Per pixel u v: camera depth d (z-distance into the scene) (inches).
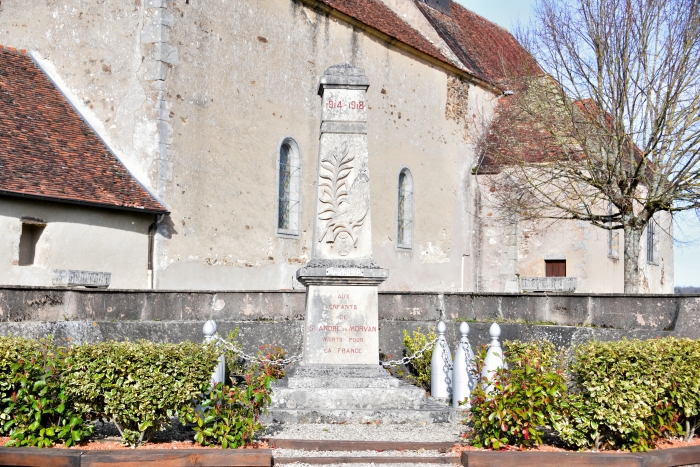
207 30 749.9
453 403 401.7
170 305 507.5
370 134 968.9
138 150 708.7
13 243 604.1
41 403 293.3
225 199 761.0
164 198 700.0
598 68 810.2
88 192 650.8
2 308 431.8
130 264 679.1
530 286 809.5
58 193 625.6
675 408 325.1
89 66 741.3
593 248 1077.8
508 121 1021.8
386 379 386.9
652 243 1397.6
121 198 669.3
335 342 393.7
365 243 403.9
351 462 303.0
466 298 561.6
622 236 1209.4
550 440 332.8
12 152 631.2
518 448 312.2
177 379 302.4
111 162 704.4
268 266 807.7
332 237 402.3
